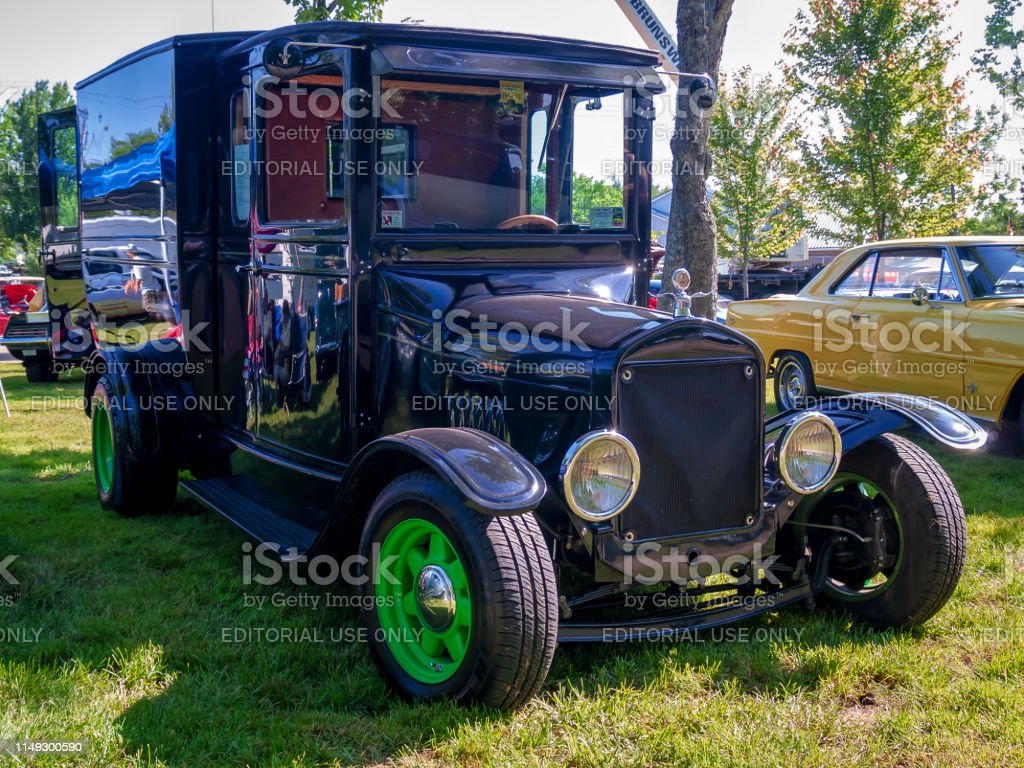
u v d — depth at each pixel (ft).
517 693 9.57
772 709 10.11
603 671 10.84
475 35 12.42
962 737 9.52
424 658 10.56
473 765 9.01
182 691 10.44
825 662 11.11
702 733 9.59
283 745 9.29
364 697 10.46
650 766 8.97
